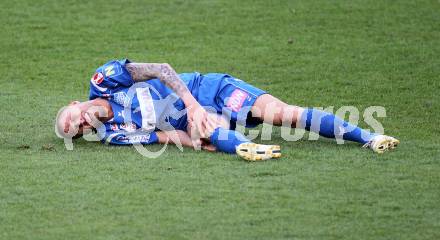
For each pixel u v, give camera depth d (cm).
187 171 2594
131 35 4544
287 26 4653
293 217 2230
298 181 2494
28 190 2425
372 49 4288
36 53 4266
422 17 4747
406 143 2905
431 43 4362
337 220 2211
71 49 4328
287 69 4016
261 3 5022
